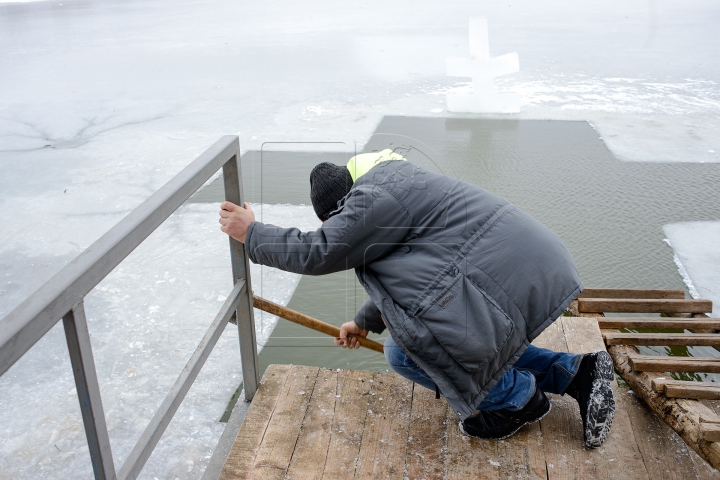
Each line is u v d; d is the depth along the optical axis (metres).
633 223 4.25
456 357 1.61
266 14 13.99
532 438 1.91
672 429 1.95
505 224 1.65
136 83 8.23
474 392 1.68
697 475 1.78
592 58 9.02
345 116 6.54
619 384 2.44
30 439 2.41
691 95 7.30
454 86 7.66
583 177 5.02
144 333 3.10
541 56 9.13
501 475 1.78
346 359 2.92
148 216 1.35
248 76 8.40
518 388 1.81
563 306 1.64
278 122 6.39
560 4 14.07
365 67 8.72
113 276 3.64
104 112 7.02
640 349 2.95
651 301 2.76
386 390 2.13
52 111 7.09
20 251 3.96
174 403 1.58
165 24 13.00
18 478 2.22
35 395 2.68
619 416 2.02
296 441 1.91
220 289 3.50
